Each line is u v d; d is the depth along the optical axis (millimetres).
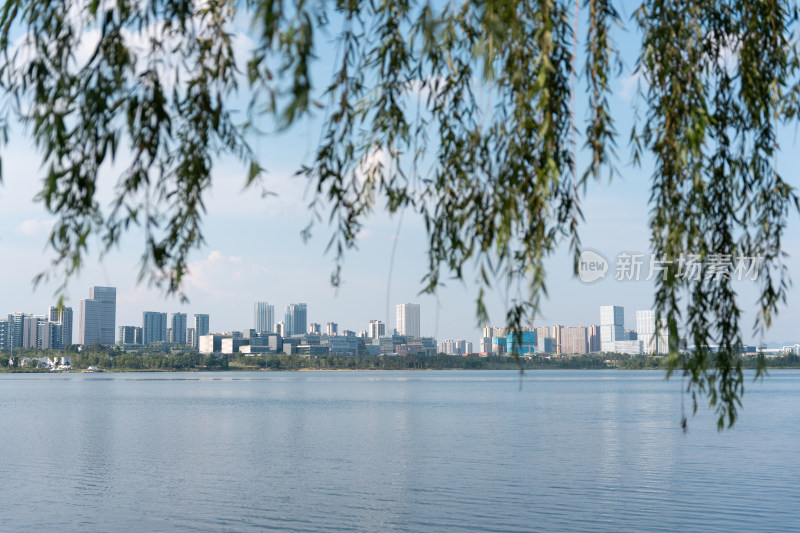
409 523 22625
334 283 3359
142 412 69688
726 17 3967
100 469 33188
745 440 42188
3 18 3006
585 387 132000
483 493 26906
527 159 3234
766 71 3930
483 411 68000
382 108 3586
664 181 3496
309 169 3281
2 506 25203
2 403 85250
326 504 25266
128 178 2936
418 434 46969
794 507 24109
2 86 2971
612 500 25562
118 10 2885
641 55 3693
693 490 27141
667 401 82688
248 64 2195
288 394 107500
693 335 3666
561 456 36281
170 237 3246
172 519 23312
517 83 3182
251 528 22156
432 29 2541
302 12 2154
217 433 48688
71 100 2896
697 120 3385
